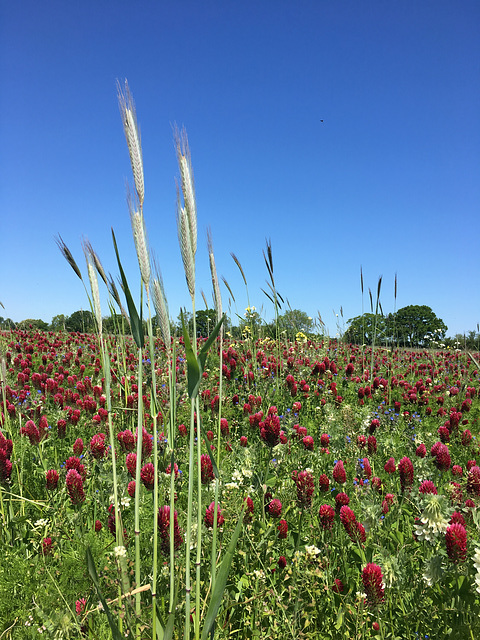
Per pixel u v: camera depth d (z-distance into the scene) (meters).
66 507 3.87
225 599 2.90
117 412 6.43
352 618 2.88
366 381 11.35
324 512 3.50
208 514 3.21
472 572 2.70
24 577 2.83
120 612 2.24
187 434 5.60
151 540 3.21
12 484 4.43
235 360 10.51
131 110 1.92
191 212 1.94
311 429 7.52
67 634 2.44
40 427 5.49
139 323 2.11
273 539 3.47
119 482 3.70
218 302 2.09
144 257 2.03
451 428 7.22
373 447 5.56
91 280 2.39
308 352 13.89
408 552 3.25
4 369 5.03
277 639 2.71
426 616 2.79
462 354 15.59
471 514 3.41
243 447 5.20
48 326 23.42
